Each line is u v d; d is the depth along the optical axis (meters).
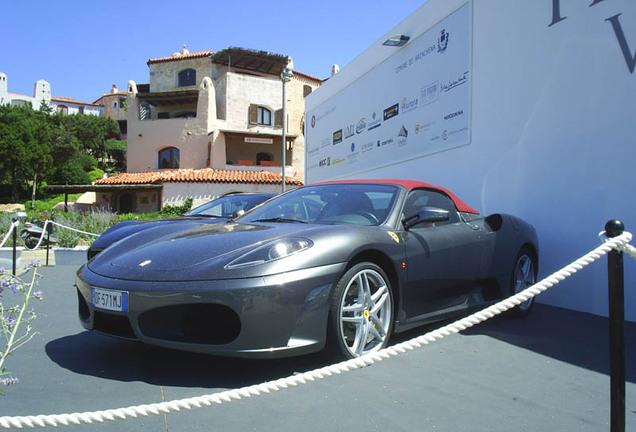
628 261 4.10
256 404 2.20
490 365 2.81
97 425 1.97
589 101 4.54
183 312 2.46
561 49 4.87
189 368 2.68
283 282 2.41
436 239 3.37
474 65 6.25
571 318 4.20
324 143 11.72
